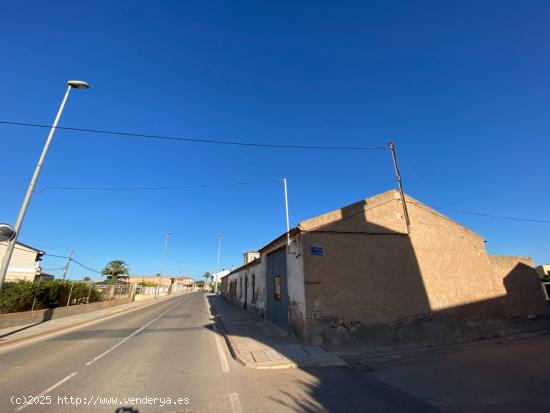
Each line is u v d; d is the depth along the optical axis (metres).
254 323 15.57
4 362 8.43
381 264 11.08
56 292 20.45
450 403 5.38
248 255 52.72
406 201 12.20
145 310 26.61
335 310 10.21
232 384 6.48
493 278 12.79
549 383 6.34
